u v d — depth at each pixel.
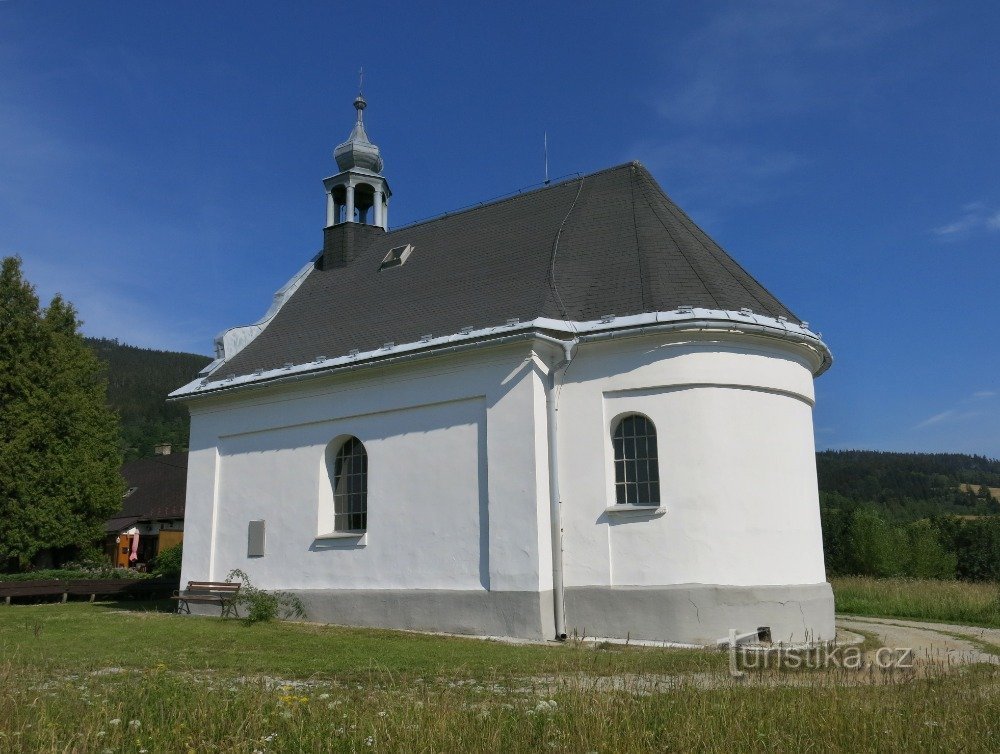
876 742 6.31
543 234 18.80
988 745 6.39
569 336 15.54
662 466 14.73
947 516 55.09
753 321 15.14
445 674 10.61
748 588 14.33
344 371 17.69
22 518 28.33
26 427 28.69
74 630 15.62
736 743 6.28
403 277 20.48
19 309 29.58
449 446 16.34
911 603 20.73
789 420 15.70
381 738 6.39
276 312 22.36
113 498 31.44
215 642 13.94
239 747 6.21
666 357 14.95
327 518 18.19
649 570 14.45
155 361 137.12
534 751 6.21
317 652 12.77
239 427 19.95
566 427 15.50
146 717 7.08
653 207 18.08
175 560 31.80
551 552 15.07
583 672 10.62
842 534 47.12
